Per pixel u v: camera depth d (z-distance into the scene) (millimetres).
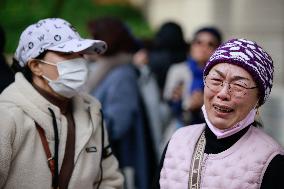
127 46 8102
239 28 18391
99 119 5426
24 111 5004
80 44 5074
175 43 10352
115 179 5613
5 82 6066
